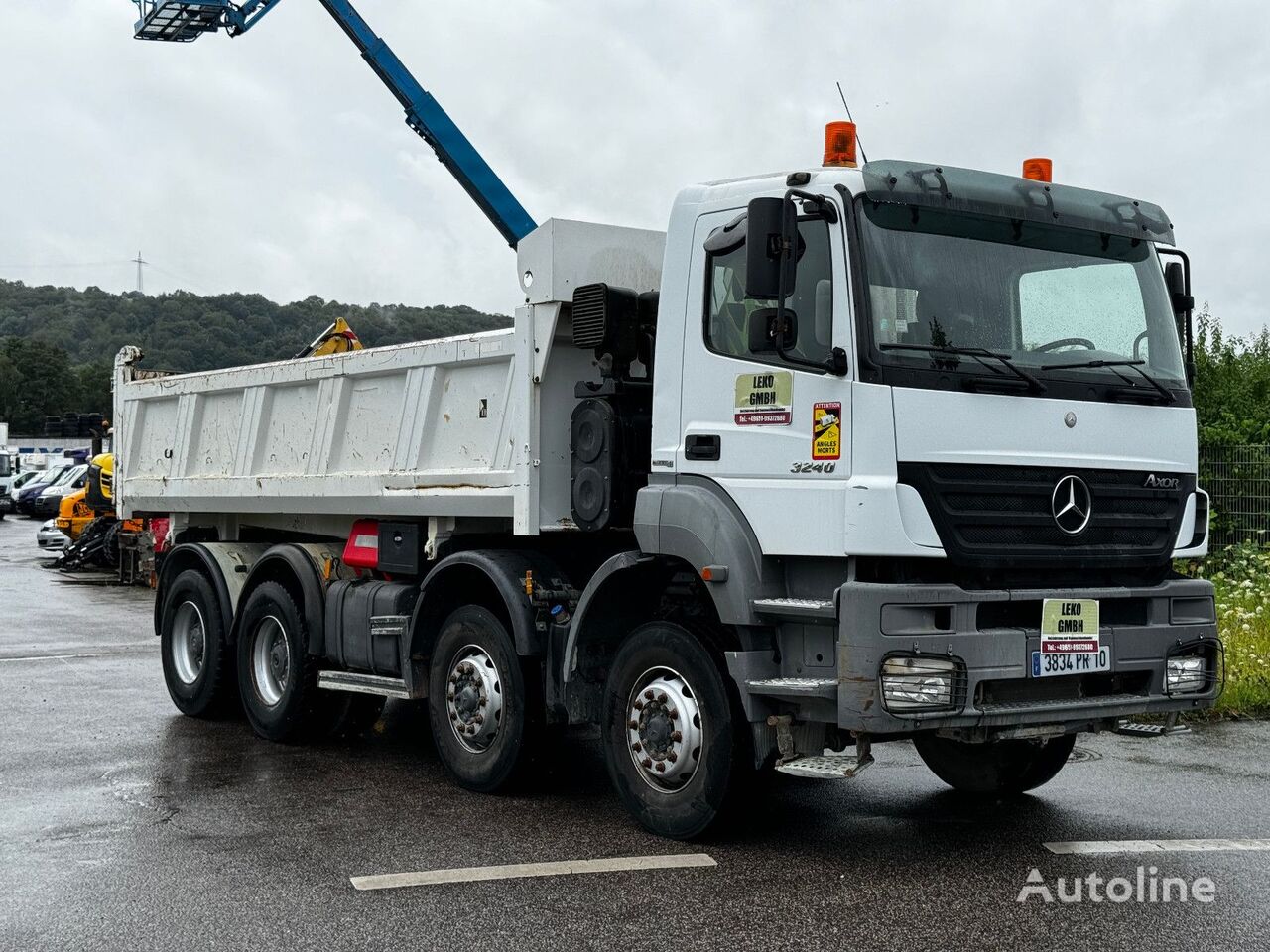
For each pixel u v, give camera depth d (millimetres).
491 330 7879
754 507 6172
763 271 5883
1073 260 6531
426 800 7355
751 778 6258
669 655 6469
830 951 4891
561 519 7402
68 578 23766
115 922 5219
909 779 8016
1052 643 5992
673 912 5328
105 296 122000
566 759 8531
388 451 8711
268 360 11359
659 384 6719
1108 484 6320
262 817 6930
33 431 100062
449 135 14891
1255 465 15875
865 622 5672
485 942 4973
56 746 8906
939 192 6117
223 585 9945
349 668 8969
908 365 5852
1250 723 9664
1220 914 5320
